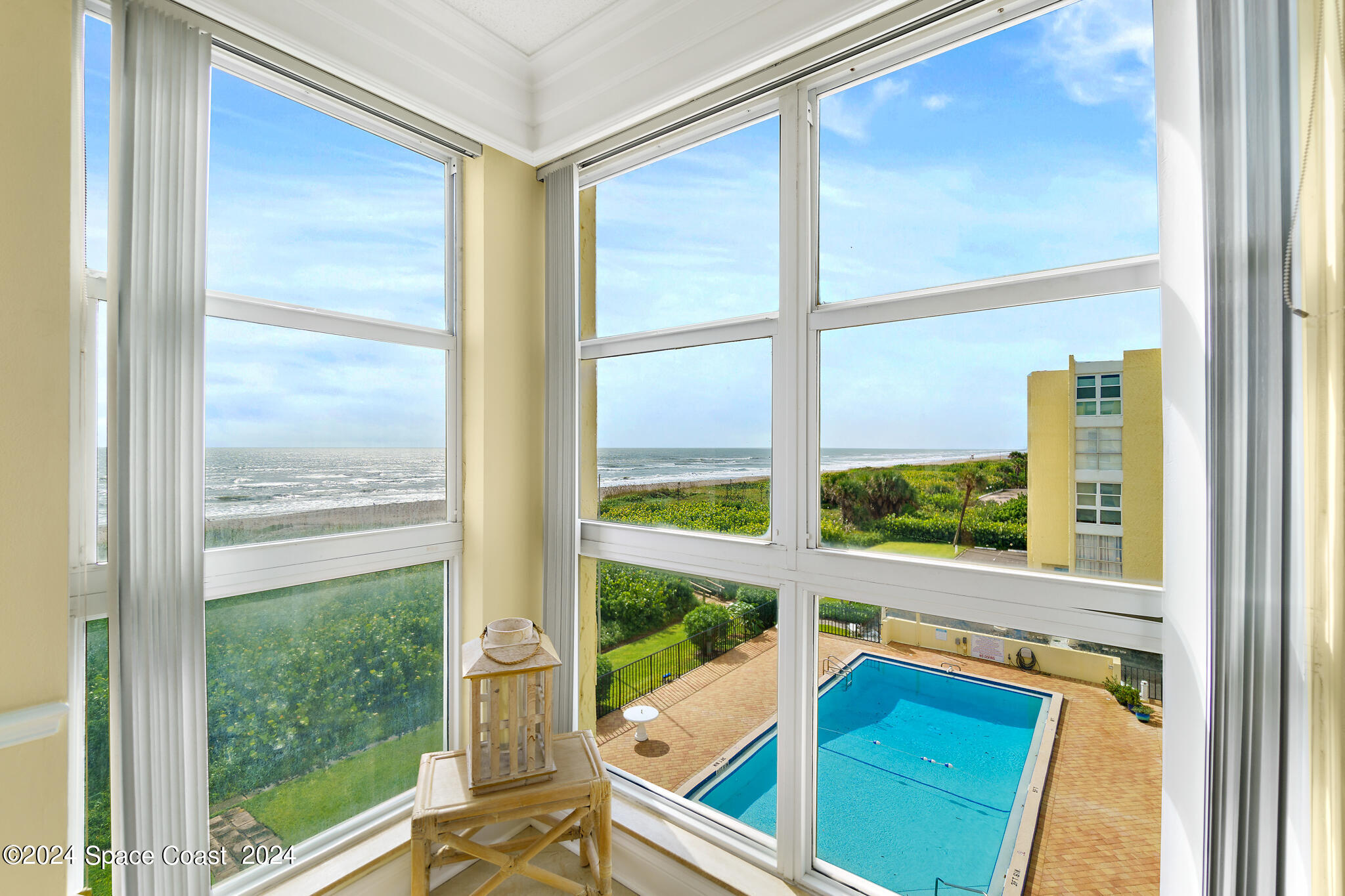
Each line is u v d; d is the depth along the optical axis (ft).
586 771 5.11
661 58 5.69
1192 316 3.41
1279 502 2.94
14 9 3.42
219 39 4.58
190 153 4.42
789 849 5.18
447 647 6.67
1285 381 2.92
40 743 3.51
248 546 4.99
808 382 5.21
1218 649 3.12
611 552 6.64
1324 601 2.73
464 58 6.17
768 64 5.16
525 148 6.87
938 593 4.50
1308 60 2.79
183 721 4.32
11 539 3.42
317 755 5.49
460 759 5.27
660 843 5.67
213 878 4.78
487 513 6.62
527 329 7.15
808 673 5.26
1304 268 2.79
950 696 4.52
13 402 3.42
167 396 4.27
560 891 5.72
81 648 4.07
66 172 3.62
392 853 5.49
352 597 5.78
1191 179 3.42
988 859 4.32
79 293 4.03
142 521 4.13
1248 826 3.02
